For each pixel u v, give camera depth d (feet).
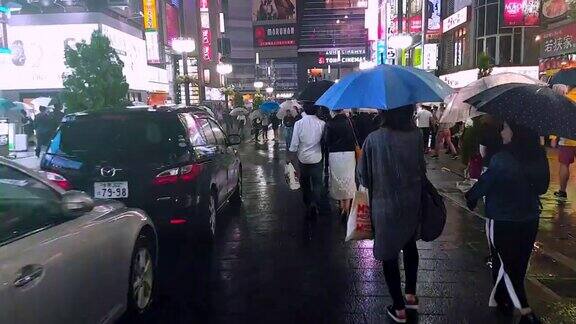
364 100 13.60
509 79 20.71
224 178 24.58
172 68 131.03
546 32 73.72
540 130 11.60
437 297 15.48
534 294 15.64
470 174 30.96
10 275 8.16
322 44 289.94
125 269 12.99
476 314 14.25
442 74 122.21
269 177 42.09
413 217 13.10
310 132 25.11
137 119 19.56
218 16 240.53
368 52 184.34
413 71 14.24
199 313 14.69
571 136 11.39
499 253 13.08
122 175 18.53
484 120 19.66
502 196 12.75
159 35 120.78
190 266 18.84
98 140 19.53
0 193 10.32
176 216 18.78
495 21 97.30
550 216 25.55
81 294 10.48
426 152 55.62
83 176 18.56
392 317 13.89
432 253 20.03
